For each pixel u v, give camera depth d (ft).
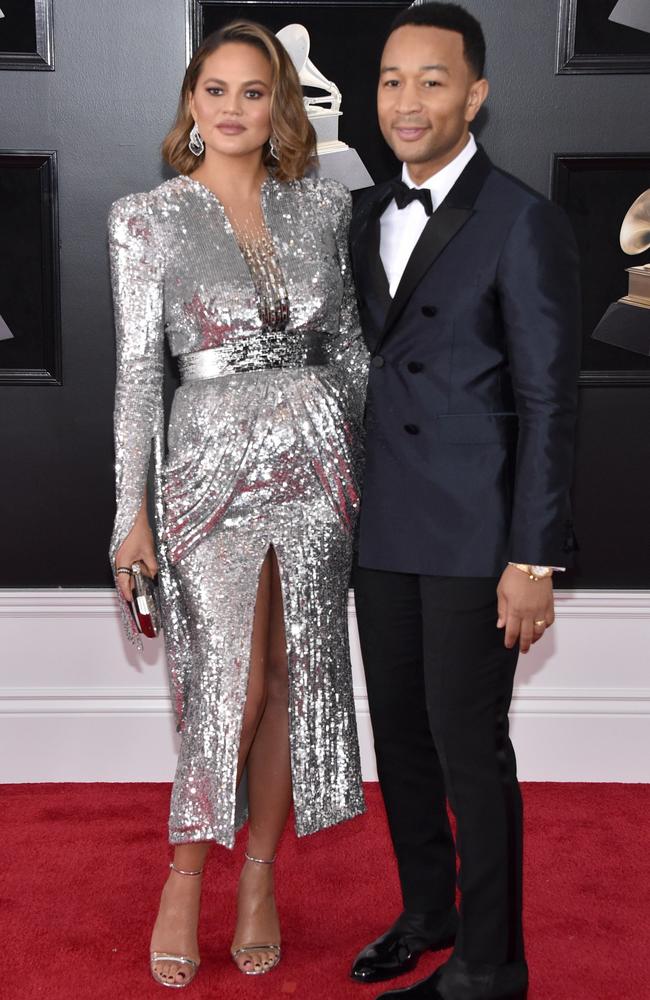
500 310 7.00
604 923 8.46
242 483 7.67
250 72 7.57
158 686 11.30
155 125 10.59
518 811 7.30
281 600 8.02
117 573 7.84
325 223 7.95
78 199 10.67
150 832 10.10
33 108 10.53
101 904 8.77
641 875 9.26
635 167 10.55
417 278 7.13
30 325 10.80
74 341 10.86
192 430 7.72
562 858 9.55
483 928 7.23
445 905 8.12
